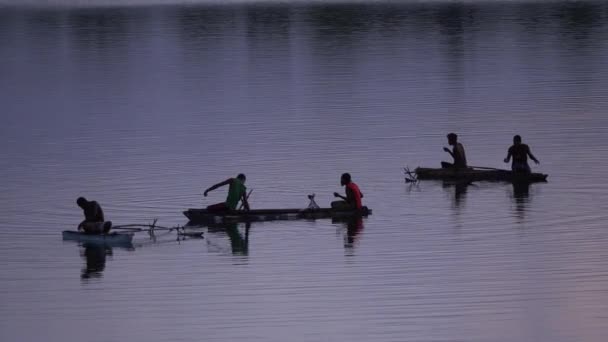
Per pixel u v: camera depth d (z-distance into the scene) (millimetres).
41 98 155500
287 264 72625
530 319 60500
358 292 65938
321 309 63000
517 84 153125
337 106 139875
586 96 140250
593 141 111875
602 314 60875
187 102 147625
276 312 62812
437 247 75625
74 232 80688
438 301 63812
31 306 65312
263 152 111688
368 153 109688
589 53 184625
